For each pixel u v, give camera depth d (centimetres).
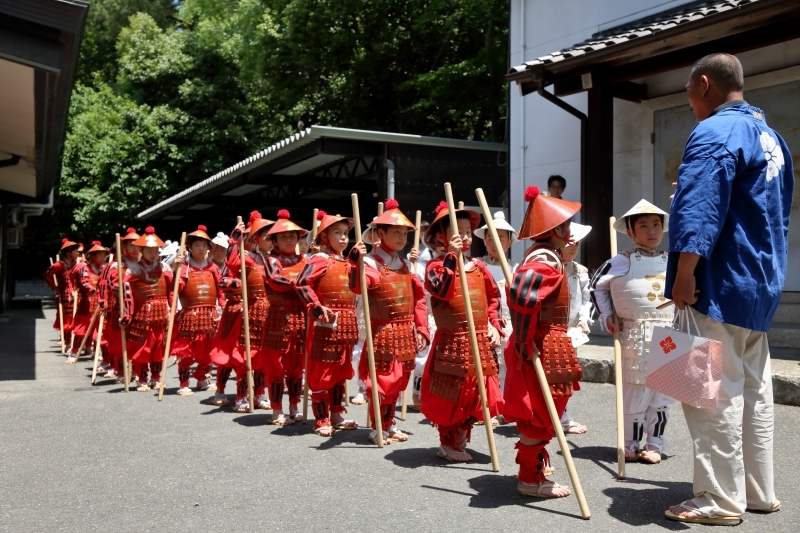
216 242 840
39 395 808
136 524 388
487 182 1460
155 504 420
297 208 2066
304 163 1588
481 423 627
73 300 1244
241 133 2722
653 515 385
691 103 394
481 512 395
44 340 1477
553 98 1026
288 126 2794
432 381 498
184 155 2705
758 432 380
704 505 369
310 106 2511
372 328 557
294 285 613
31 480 472
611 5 1117
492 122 1994
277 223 651
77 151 2677
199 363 835
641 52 879
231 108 2777
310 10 2267
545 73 991
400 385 558
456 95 2036
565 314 420
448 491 434
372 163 1509
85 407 729
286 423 634
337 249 606
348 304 595
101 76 3781
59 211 2823
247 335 690
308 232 671
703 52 870
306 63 2355
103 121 2750
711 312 361
